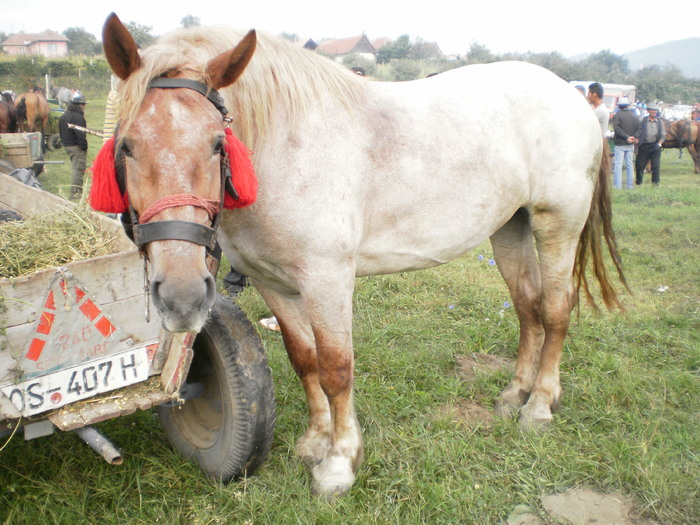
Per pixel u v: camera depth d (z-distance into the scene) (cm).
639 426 279
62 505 224
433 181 242
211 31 206
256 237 219
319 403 271
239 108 202
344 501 232
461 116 251
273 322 395
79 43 8181
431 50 5025
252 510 225
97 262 192
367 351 356
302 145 211
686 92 4550
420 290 468
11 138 600
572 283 307
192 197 164
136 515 227
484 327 396
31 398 190
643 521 228
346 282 226
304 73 217
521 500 237
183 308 158
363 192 227
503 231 312
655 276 504
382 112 235
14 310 179
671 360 351
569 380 330
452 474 250
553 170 272
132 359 210
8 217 311
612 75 4356
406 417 294
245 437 231
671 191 951
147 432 278
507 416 300
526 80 275
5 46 8281
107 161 175
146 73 173
